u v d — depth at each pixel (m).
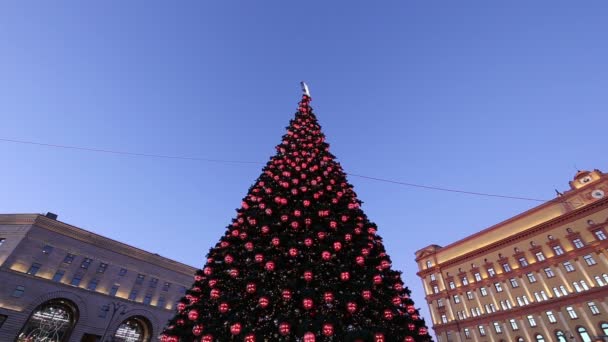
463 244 48.72
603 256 32.88
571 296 33.41
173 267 47.75
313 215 8.30
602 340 29.72
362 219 8.79
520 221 42.69
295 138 13.09
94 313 37.62
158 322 42.44
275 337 6.12
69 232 39.62
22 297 33.16
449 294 46.62
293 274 6.88
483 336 40.06
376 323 6.44
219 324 6.16
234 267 7.07
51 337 34.00
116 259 42.66
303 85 17.44
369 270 6.88
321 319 5.53
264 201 8.94
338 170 11.09
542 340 34.47
